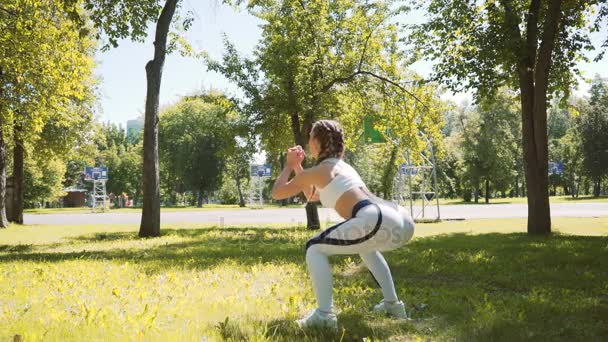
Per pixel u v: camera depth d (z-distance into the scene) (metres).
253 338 3.13
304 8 18.03
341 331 3.47
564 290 5.36
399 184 28.47
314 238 3.61
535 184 14.82
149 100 15.99
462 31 15.55
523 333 3.51
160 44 16.23
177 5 17.53
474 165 53.69
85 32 14.34
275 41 17.92
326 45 18.48
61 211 51.19
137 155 89.19
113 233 18.14
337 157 3.75
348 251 3.53
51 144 27.59
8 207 27.03
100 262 7.91
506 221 21.91
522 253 9.16
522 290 5.70
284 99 17.97
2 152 23.47
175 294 4.73
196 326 3.43
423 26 15.66
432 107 19.05
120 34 14.85
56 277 6.00
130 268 6.95
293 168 3.84
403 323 3.75
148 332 3.20
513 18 14.00
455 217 26.11
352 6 18.44
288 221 25.00
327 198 3.63
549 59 14.45
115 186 88.25
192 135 67.50
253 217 29.58
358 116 20.00
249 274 6.27
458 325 3.73
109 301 4.36
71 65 16.09
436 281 6.13
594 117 55.72
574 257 8.42
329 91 18.66
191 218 29.72
